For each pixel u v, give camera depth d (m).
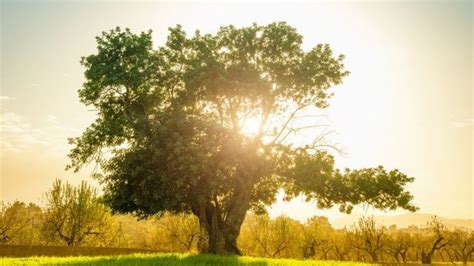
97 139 33.31
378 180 33.12
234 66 32.59
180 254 31.06
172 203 29.61
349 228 103.25
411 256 108.81
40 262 23.61
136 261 23.72
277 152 34.44
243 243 96.81
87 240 74.00
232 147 30.00
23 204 80.94
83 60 33.22
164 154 28.75
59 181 72.69
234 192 34.28
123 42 32.88
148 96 33.66
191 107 33.69
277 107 35.66
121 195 31.28
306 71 34.16
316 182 32.91
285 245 90.44
